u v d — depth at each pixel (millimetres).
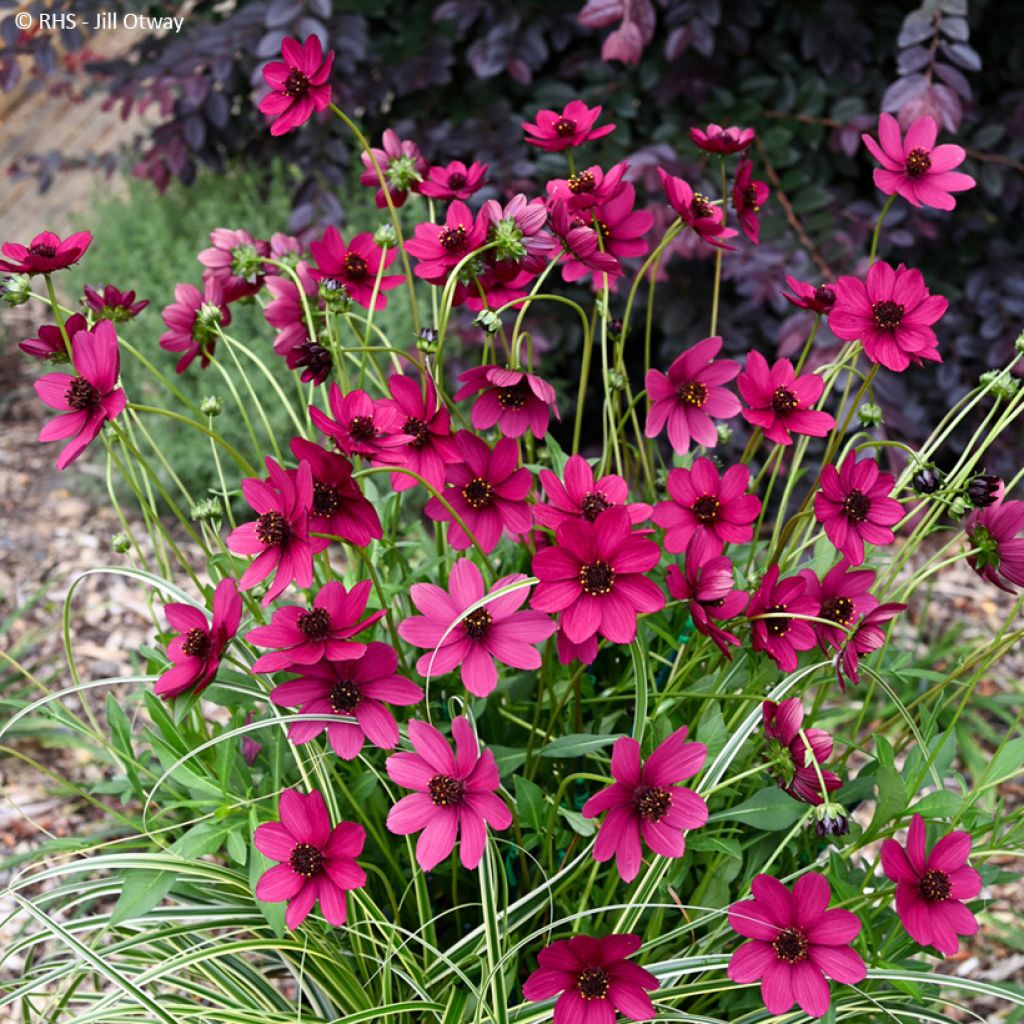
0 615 1303
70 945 555
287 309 686
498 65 1332
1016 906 988
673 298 1384
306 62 649
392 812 520
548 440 695
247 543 538
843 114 1356
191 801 612
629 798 525
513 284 666
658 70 1353
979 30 1468
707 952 636
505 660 537
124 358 1451
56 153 1744
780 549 668
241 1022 613
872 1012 620
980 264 1481
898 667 675
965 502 602
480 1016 562
